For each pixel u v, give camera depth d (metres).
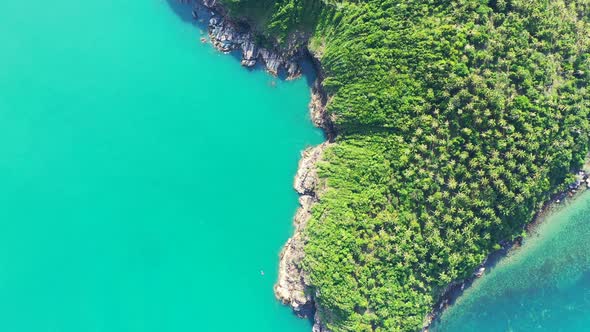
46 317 89.56
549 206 87.06
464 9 73.50
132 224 90.62
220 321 89.88
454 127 75.81
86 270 90.12
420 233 79.62
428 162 77.38
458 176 76.94
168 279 90.19
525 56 73.12
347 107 83.88
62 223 90.62
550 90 75.69
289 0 84.81
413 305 82.62
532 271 88.31
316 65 89.88
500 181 75.81
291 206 90.62
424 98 76.56
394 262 80.88
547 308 88.88
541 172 77.56
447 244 79.56
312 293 86.31
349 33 82.31
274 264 90.56
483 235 81.06
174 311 89.81
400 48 77.81
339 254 81.62
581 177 85.19
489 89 72.88
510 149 74.88
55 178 90.62
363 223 80.88
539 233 87.62
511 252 87.75
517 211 80.50
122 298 89.94
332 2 82.88
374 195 80.62
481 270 87.50
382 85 79.88
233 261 90.62
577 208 87.06
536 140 74.88
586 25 77.00
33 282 89.88
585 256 88.19
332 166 86.12
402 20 77.44
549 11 73.69
